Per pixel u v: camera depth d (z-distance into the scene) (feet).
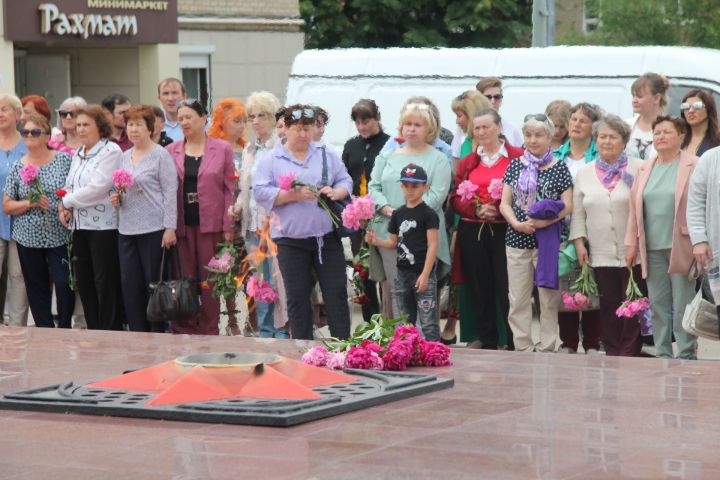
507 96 47.24
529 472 18.12
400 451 19.36
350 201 35.68
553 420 21.49
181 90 48.55
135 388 23.85
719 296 31.35
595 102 45.55
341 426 21.04
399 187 37.19
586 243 35.50
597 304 35.88
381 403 22.91
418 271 36.17
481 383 25.12
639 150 38.19
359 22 123.03
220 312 40.65
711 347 41.24
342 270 35.42
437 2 122.31
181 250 39.37
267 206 34.94
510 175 36.17
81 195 39.19
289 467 18.53
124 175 38.09
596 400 23.25
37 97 45.55
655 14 88.69
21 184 40.81
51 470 18.63
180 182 39.19
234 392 22.70
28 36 77.10
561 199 35.42
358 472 18.21
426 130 37.09
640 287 34.83
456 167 40.06
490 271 37.27
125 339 31.58
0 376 26.40
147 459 19.11
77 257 40.14
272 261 37.93
